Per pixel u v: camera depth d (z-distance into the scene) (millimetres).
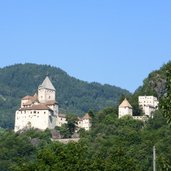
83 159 142000
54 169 134000
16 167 137875
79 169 138375
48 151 139750
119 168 155500
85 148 149375
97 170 144000
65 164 138250
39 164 135625
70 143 146000
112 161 157500
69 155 140625
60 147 144625
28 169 135375
